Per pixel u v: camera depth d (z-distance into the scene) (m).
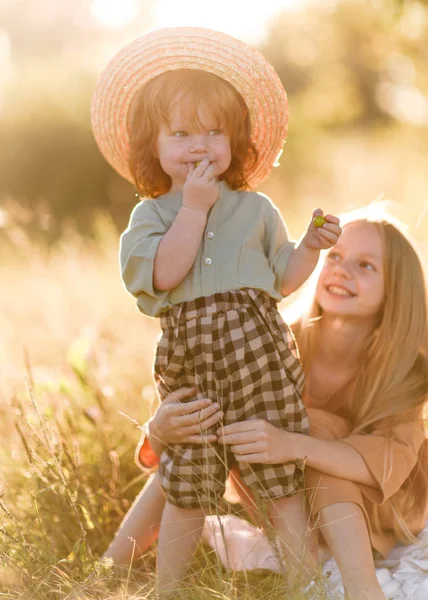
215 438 2.73
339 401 3.10
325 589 2.60
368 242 3.01
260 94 2.92
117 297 6.53
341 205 11.41
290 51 22.77
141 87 2.92
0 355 5.04
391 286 2.98
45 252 9.07
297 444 2.73
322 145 16.92
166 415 2.79
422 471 3.04
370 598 2.59
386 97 23.33
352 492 2.76
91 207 13.96
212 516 3.01
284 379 2.76
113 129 3.06
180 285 2.73
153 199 2.88
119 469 3.50
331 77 22.62
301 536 2.74
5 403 3.81
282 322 2.83
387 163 14.63
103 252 8.67
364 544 2.70
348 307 2.98
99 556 3.16
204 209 2.70
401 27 9.02
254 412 2.73
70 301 6.36
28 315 6.14
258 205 2.90
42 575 2.76
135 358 4.48
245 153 2.96
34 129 14.02
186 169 2.79
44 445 3.09
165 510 2.88
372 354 3.00
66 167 14.02
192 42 2.82
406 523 3.04
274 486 2.73
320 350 3.09
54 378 4.35
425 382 2.96
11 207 6.60
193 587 2.72
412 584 2.74
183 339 2.73
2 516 3.18
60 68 14.88
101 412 3.65
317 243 2.81
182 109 2.76
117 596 2.63
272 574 2.89
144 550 3.03
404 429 2.92
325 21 19.94
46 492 3.22
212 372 2.70
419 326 2.99
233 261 2.75
